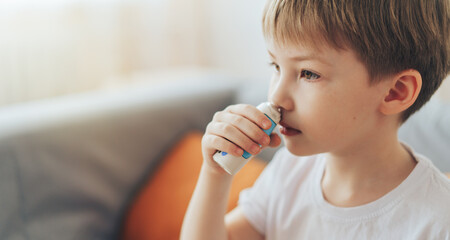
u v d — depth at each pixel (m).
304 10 0.77
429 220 0.80
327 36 0.76
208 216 0.92
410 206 0.82
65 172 1.39
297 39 0.77
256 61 2.53
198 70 2.71
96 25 2.36
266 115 0.82
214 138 0.83
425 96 0.84
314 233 0.91
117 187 1.52
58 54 2.26
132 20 2.50
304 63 0.78
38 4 2.16
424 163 0.84
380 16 0.77
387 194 0.83
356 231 0.86
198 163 1.57
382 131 0.83
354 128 0.80
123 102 1.63
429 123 1.27
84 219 1.42
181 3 2.65
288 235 0.95
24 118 1.42
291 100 0.81
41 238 1.32
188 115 1.75
